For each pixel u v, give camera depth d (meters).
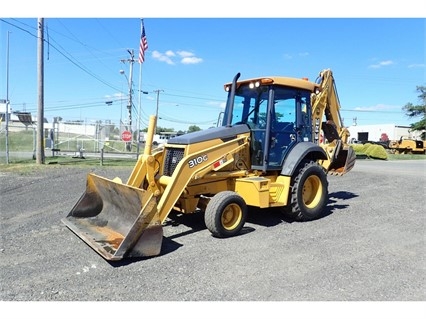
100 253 4.57
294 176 6.54
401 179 11.78
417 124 52.47
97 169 13.39
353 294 3.73
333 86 8.44
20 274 4.18
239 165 6.35
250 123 6.66
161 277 4.11
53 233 5.74
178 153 5.89
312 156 7.20
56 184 10.27
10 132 24.38
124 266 4.42
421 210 7.43
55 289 3.81
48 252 4.89
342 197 8.87
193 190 5.93
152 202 4.67
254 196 5.88
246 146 6.45
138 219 4.57
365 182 11.31
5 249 5.00
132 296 3.67
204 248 5.08
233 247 5.12
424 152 38.88
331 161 8.19
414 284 3.96
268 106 6.34
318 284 3.95
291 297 3.66
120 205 5.53
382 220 6.65
